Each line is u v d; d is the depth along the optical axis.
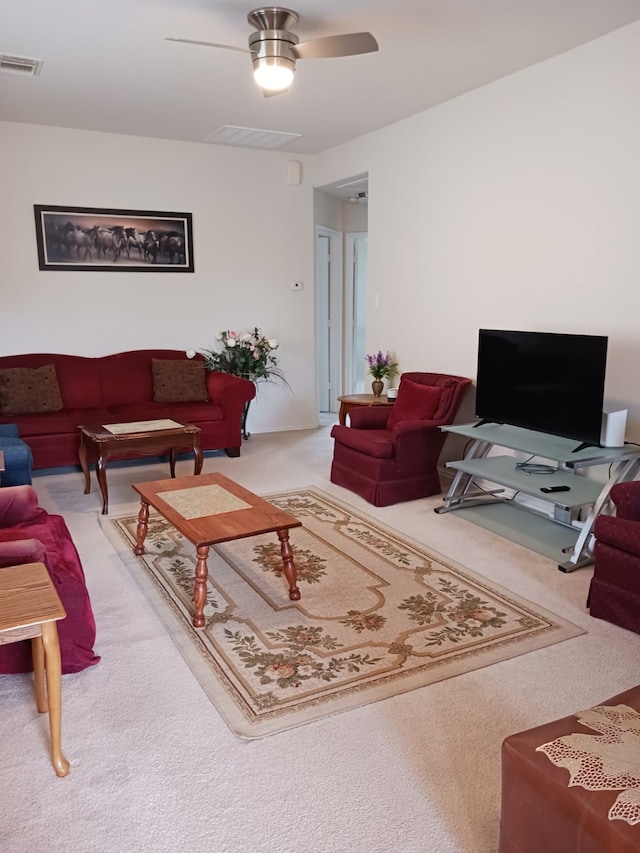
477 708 2.09
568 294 3.68
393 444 4.09
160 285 5.77
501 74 3.88
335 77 3.90
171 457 4.45
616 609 2.61
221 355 5.91
